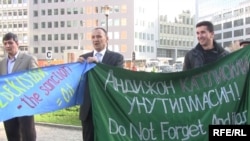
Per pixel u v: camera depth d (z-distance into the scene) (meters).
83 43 121.94
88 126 6.89
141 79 6.91
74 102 6.80
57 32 124.81
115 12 120.12
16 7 129.50
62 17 124.31
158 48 137.38
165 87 6.97
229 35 131.12
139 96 6.84
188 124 6.89
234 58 7.12
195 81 7.04
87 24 121.69
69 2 123.44
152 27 131.88
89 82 6.74
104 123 6.61
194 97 6.98
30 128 7.41
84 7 122.06
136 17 121.12
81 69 6.81
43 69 6.61
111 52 7.25
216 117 6.98
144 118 6.79
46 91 6.57
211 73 7.07
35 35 127.38
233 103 7.06
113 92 6.74
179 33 148.75
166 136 6.83
